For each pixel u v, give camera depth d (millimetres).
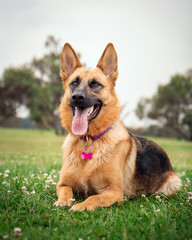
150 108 50562
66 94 3920
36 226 2307
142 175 3916
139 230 2266
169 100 49688
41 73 36875
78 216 2605
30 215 2500
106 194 3158
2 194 3043
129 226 2311
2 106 43219
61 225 2328
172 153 13672
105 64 4000
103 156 3432
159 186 4102
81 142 3574
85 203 2908
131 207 3049
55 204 2986
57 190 3480
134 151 3953
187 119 43062
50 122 38969
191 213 2764
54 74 32344
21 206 2744
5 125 48906
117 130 3748
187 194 3672
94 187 3473
